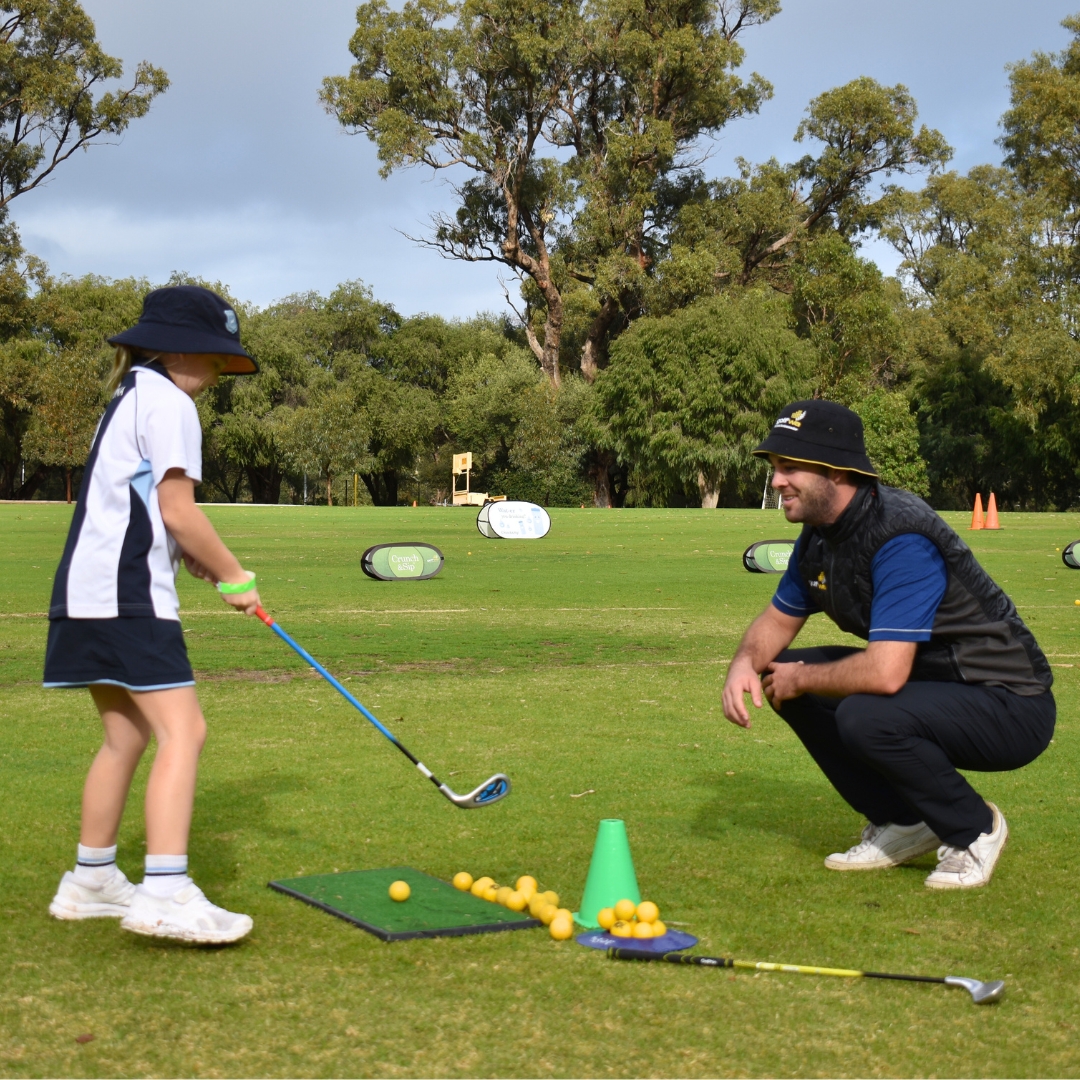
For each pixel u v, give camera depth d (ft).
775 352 152.05
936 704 11.21
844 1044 7.79
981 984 8.55
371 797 14.37
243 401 188.75
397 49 168.66
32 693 21.04
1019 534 75.25
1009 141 174.81
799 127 183.32
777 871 11.79
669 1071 7.34
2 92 168.25
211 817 13.43
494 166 174.40
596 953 9.45
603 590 40.91
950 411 177.06
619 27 173.78
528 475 178.29
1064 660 25.95
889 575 11.19
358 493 244.63
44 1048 7.55
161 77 171.63
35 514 95.81
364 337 214.07
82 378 163.53
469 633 29.89
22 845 12.20
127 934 9.78
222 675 23.36
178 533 9.80
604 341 195.93
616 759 16.61
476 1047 7.64
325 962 9.15
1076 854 12.45
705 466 152.35
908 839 11.97
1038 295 159.22
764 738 18.13
